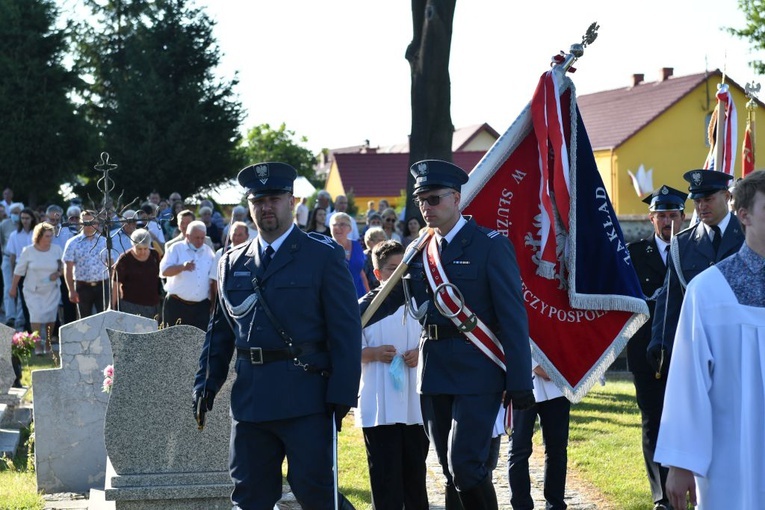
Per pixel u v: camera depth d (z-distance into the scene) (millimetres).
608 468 8664
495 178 6773
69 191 38594
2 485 8273
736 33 29781
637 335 7457
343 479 8219
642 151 48125
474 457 5602
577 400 6746
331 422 5426
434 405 5852
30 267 15664
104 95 42812
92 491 7797
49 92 36125
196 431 6973
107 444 6902
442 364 5773
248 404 5430
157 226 16547
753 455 4062
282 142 72188
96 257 14039
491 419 5688
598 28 6746
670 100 48250
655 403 7348
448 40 16750
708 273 4207
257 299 5488
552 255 6590
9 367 10898
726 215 6715
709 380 4148
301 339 5430
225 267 5699
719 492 4098
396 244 6613
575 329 6789
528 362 5637
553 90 6652
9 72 35500
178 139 38719
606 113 51344
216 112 39469
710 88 48375
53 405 8258
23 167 35562
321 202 18000
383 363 6434
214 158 39406
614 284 6734
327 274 5488
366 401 6438
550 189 6789
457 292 5734
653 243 7719
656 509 7281
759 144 42969
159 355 6969
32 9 35969
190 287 12359
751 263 4148
